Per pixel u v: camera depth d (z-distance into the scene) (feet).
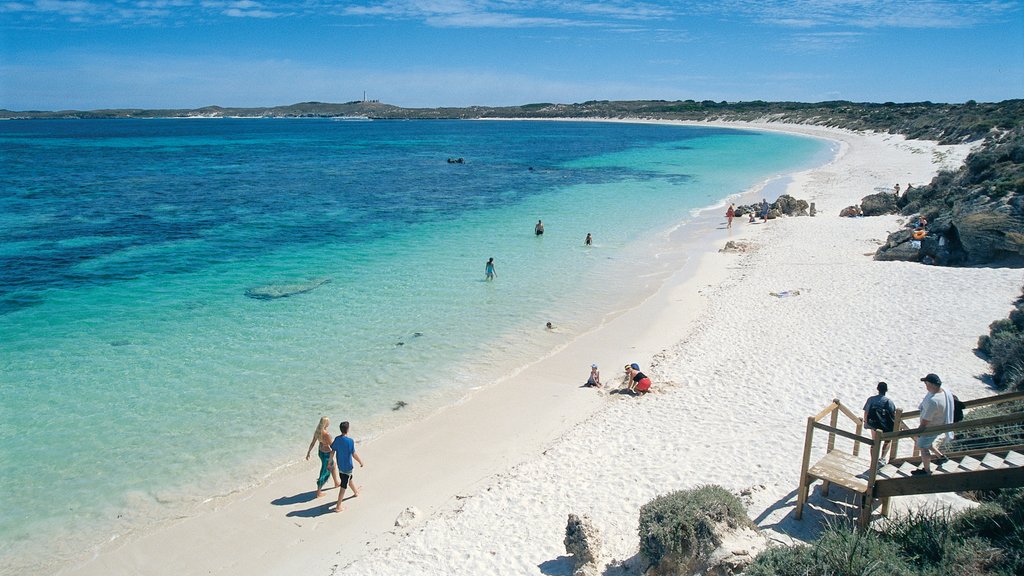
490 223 129.80
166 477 43.11
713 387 54.54
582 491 39.99
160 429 48.83
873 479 30.01
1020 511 27.71
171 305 76.95
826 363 57.11
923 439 30.63
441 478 43.73
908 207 123.95
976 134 237.66
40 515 39.24
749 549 28.40
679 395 53.67
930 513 30.68
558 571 32.17
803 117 532.32
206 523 39.06
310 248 107.24
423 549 35.81
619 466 42.73
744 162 257.14
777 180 196.13
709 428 46.91
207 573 35.24
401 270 93.50
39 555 36.22
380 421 50.80
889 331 63.16
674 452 43.70
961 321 63.62
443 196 167.22
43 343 64.69
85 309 75.20
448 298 80.53
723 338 66.03
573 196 167.12
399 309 76.23
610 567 31.42
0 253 100.68
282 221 131.13
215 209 144.87
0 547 36.65
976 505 31.48
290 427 49.57
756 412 48.88
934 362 54.75
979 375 51.39
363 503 41.09
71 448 46.11
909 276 80.53
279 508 40.55
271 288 83.87
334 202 156.46
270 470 44.27
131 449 46.16
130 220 130.52
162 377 57.36
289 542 37.52
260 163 260.62
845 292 77.25
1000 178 103.81
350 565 35.27
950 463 29.55
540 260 99.76
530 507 38.88
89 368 58.95
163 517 39.45
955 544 26.63
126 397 53.57
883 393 35.24
